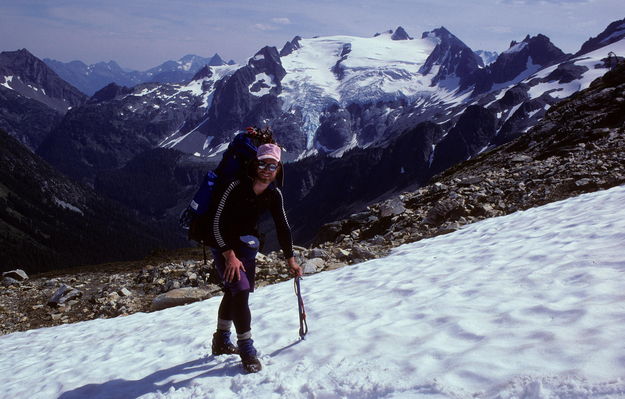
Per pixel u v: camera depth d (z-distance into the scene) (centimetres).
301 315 399
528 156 1748
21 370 560
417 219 1200
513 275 438
